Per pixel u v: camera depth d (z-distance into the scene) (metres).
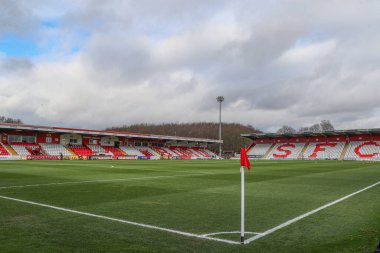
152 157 80.75
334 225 7.94
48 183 17.39
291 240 6.60
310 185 17.72
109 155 71.50
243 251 5.88
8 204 10.61
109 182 18.25
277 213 9.45
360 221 8.41
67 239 6.52
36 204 10.62
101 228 7.47
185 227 7.64
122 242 6.36
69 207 10.12
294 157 82.81
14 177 20.83
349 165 45.06
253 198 12.47
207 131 174.25
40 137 66.00
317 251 5.87
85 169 29.77
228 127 177.25
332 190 15.35
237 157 101.12
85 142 74.12
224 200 11.82
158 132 182.12
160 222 8.13
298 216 9.02
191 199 12.02
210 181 19.50
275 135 89.50
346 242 6.44
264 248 6.05
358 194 13.90
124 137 81.75
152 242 6.38
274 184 18.17
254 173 27.58
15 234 6.86
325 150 81.62
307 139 88.81
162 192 14.01
